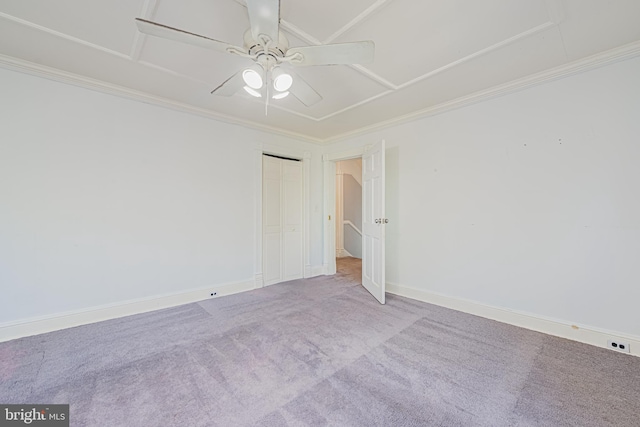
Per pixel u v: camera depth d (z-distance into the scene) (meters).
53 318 2.33
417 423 1.34
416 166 3.24
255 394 1.54
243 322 2.54
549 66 2.19
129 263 2.70
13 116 2.17
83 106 2.46
